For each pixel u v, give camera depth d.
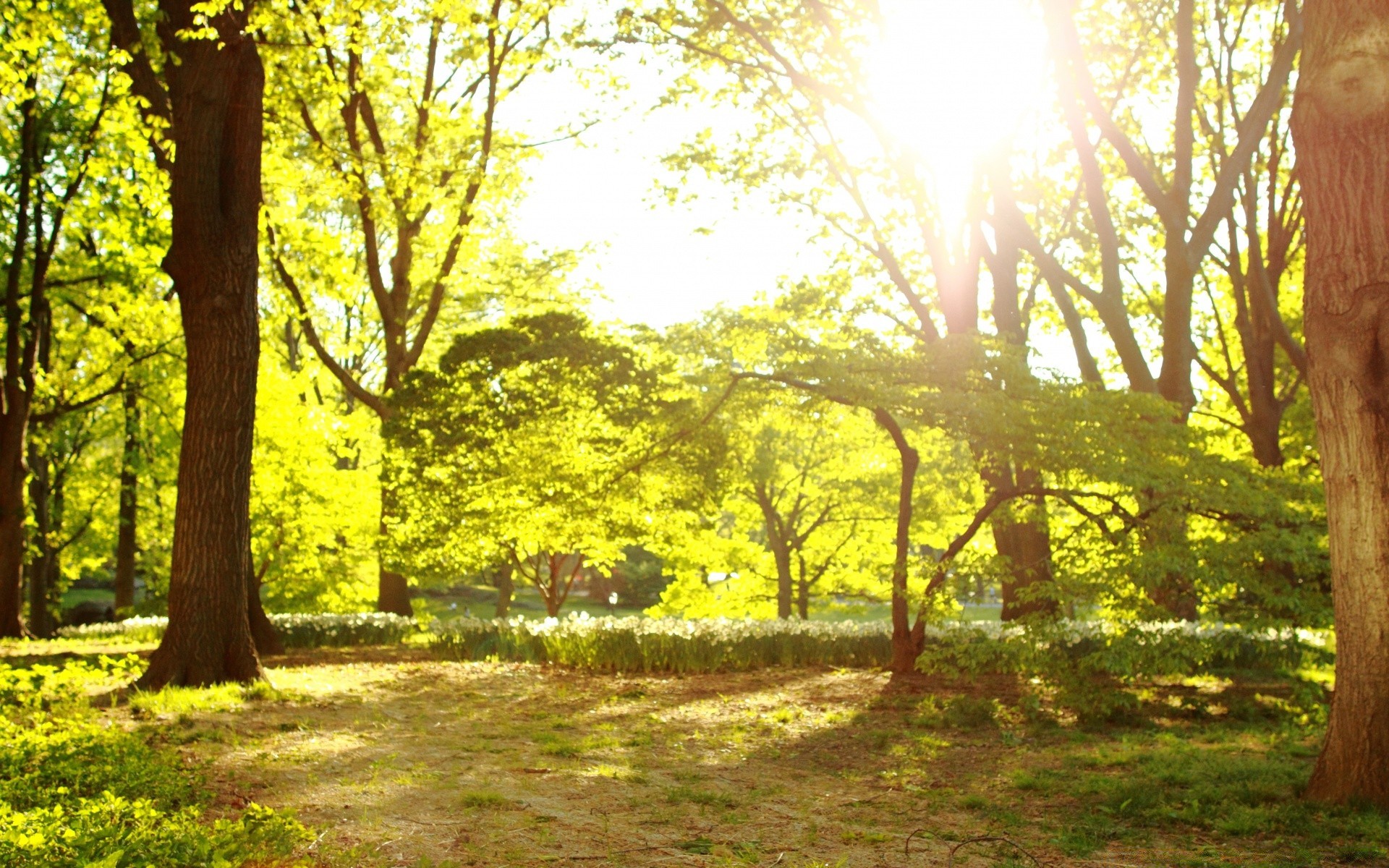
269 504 21.08
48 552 26.19
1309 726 9.75
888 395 12.38
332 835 5.27
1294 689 11.20
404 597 22.86
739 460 17.95
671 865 5.03
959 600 13.24
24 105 18.94
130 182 18.59
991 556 12.42
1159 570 10.53
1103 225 16.17
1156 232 22.45
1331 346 6.18
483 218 21.17
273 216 16.64
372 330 29.41
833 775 7.82
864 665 15.31
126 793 5.45
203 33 10.56
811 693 12.36
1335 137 6.13
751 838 5.68
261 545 21.23
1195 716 10.67
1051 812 6.42
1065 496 12.50
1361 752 6.08
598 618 17.03
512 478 16.42
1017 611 15.41
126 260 20.58
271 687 10.93
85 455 30.03
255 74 11.82
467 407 17.59
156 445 25.55
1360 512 6.09
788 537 25.92
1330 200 6.18
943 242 18.06
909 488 13.71
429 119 19.47
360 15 13.68
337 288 17.83
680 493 16.22
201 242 11.43
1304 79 6.32
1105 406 12.10
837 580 27.52
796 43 18.48
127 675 11.66
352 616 19.34
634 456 15.48
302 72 17.45
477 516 18.03
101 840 3.93
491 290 25.14
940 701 11.44
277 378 21.45
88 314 22.11
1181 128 16.05
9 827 3.90
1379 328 6.02
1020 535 15.59
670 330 17.38
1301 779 6.69
